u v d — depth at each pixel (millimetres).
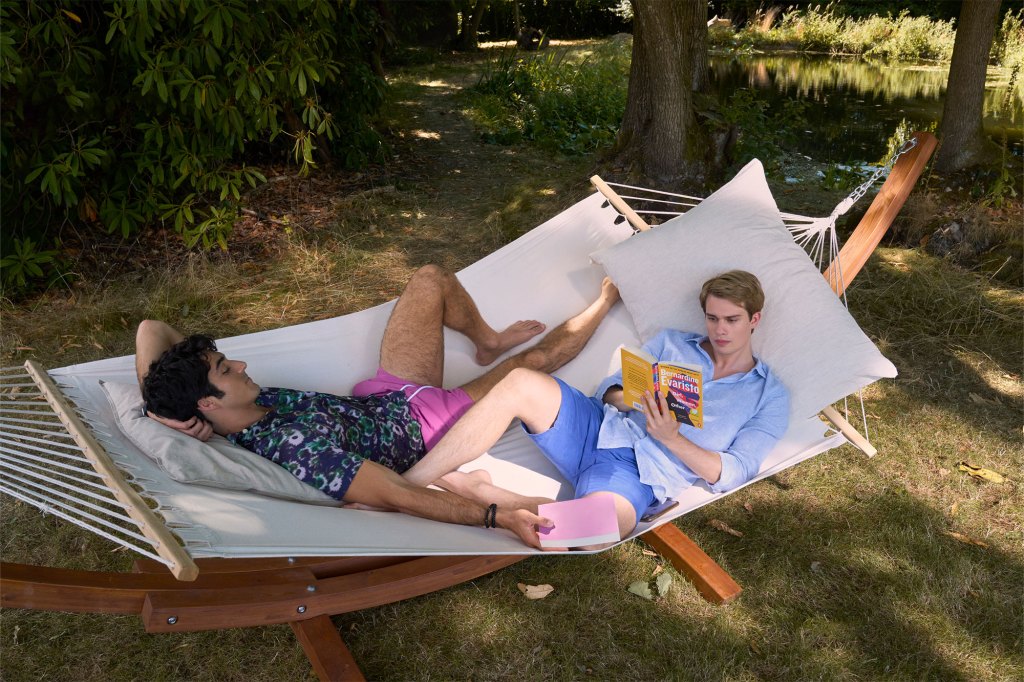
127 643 2451
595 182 3709
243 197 6641
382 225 6195
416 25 17375
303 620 2293
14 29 4367
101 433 2283
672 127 6352
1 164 4922
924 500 3070
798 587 2652
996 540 2857
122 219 5258
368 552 1880
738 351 2748
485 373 3160
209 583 2152
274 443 2379
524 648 2432
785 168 7633
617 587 2672
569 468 2686
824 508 3041
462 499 2396
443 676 2340
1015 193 5555
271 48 5551
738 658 2387
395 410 2736
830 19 17812
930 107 11023
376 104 7824
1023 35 13148
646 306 3164
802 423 2709
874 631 2475
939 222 5160
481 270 3588
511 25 20281
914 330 4297
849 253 3195
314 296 4969
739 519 2994
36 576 1939
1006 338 4199
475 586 2668
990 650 2408
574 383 3254
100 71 5133
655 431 2463
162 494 1968
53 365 4129
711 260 3074
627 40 17250
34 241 5238
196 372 2314
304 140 5688
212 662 2387
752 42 17844
